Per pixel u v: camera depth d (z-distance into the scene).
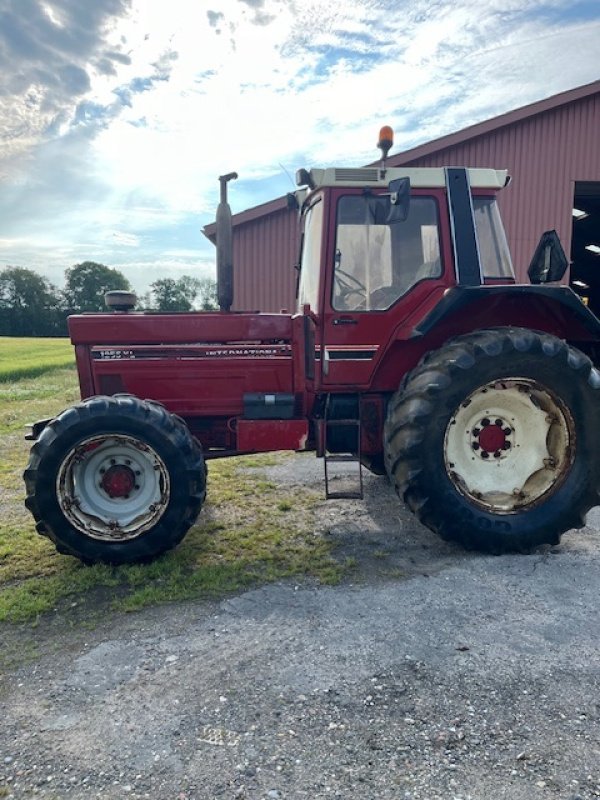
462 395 3.52
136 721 2.16
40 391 12.54
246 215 10.50
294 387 3.99
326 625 2.79
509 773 1.87
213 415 4.02
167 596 3.12
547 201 10.59
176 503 3.44
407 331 3.81
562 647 2.56
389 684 2.33
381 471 4.77
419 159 10.44
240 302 10.75
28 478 3.37
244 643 2.65
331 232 3.82
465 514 3.55
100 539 3.42
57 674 2.46
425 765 1.91
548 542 3.64
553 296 3.65
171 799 1.80
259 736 2.06
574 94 10.24
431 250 3.89
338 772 1.89
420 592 3.11
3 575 3.46
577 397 3.61
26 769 1.94
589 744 1.99
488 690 2.28
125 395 3.60
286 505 4.60
